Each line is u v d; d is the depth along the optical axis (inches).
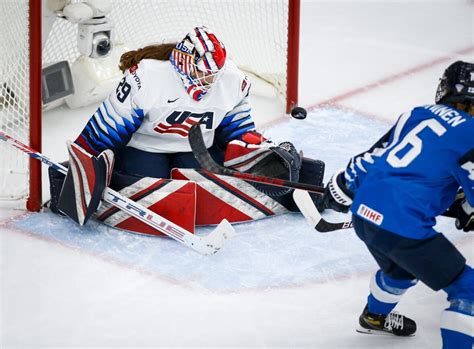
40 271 567.8
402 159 436.5
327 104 846.5
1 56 696.4
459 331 427.2
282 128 791.1
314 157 734.5
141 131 627.8
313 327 514.0
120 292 545.3
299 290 550.9
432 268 433.4
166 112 604.4
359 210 446.0
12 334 502.9
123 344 494.3
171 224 585.0
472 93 432.5
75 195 597.0
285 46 878.4
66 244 598.9
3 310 525.7
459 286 434.0
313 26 1067.3
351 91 879.1
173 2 941.8
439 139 427.8
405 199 430.3
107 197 599.2
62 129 771.4
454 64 441.7
